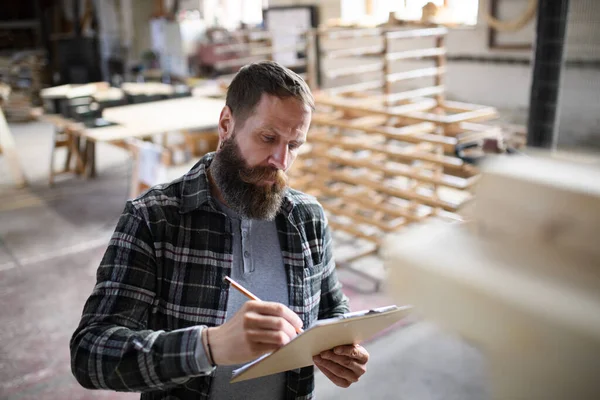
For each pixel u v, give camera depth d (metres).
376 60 7.45
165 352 0.97
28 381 3.02
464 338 0.26
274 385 1.28
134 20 13.32
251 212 1.18
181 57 11.31
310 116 1.16
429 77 6.79
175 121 5.41
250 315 0.93
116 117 5.65
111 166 7.26
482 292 0.25
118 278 1.13
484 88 6.41
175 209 1.22
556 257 0.25
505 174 0.28
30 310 3.74
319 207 1.38
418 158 3.54
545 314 0.23
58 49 12.59
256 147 1.14
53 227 5.18
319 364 1.21
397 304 0.28
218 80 8.70
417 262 0.27
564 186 0.26
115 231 1.19
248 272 1.24
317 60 8.16
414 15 5.68
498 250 0.27
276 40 8.41
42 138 8.95
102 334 1.04
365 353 1.18
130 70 13.19
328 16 8.27
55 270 4.32
